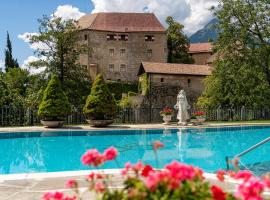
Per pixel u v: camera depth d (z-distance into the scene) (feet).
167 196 10.04
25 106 110.11
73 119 113.39
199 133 90.07
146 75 174.70
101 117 93.71
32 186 28.50
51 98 89.71
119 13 252.62
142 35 246.88
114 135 84.79
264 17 142.61
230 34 144.56
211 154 58.95
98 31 241.14
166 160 52.85
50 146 69.31
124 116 122.42
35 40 158.81
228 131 94.63
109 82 224.74
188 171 10.52
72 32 164.25
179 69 180.24
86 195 25.12
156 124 107.76
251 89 137.90
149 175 10.66
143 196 10.10
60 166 51.24
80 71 166.81
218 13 147.54
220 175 13.67
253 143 72.95
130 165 12.29
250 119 134.31
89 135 84.23
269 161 49.96
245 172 12.12
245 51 143.84
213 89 144.66
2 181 30.17
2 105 106.01
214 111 131.44
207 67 188.14
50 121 89.15
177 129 92.68
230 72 141.90
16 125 104.37
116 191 11.21
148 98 172.04
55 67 161.99
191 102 178.60
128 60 245.45
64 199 12.37
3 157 58.80
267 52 142.10
